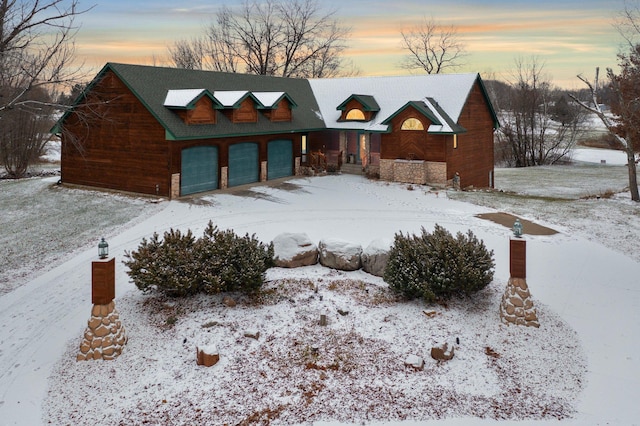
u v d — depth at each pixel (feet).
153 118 77.71
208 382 28.12
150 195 80.43
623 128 87.61
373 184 96.22
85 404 26.50
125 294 41.24
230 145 89.04
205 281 37.73
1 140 116.47
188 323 34.99
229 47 187.01
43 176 121.49
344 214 72.13
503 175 148.25
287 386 27.71
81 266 49.01
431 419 25.07
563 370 29.81
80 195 82.33
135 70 81.87
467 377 28.76
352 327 34.45
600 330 35.40
